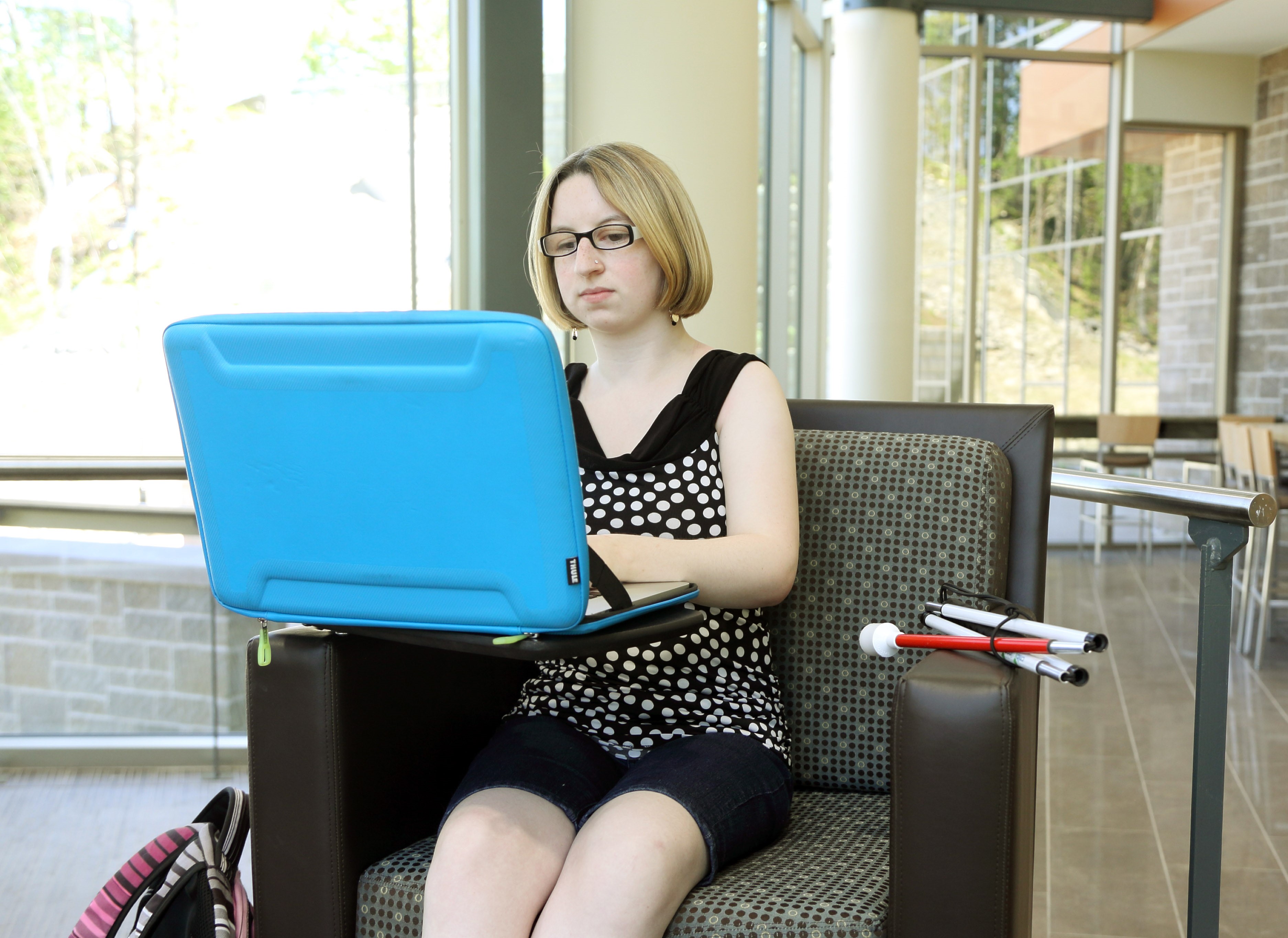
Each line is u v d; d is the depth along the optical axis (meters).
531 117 2.77
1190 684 3.70
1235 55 7.19
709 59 3.02
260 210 2.59
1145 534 6.88
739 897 1.02
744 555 1.15
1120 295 7.33
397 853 1.15
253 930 1.26
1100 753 2.97
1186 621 4.75
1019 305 7.20
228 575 1.03
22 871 2.08
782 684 1.43
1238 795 2.66
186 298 2.52
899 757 0.95
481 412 0.87
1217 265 7.47
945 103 7.00
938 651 1.04
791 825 1.25
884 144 5.82
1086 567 6.16
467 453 0.89
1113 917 2.01
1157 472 7.39
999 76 7.04
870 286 5.88
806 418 1.58
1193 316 7.44
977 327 7.19
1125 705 3.45
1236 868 2.23
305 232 2.64
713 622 1.23
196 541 2.71
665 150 3.02
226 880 1.26
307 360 0.92
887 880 1.06
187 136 2.48
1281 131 7.07
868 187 5.84
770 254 5.94
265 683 1.12
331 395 0.91
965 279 7.12
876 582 1.41
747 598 1.17
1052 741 3.08
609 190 1.27
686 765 1.11
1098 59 7.10
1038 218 7.17
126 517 2.63
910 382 5.96
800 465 1.47
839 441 1.48
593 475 1.29
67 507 2.57
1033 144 7.12
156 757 2.65
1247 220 7.39
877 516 1.42
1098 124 7.20
